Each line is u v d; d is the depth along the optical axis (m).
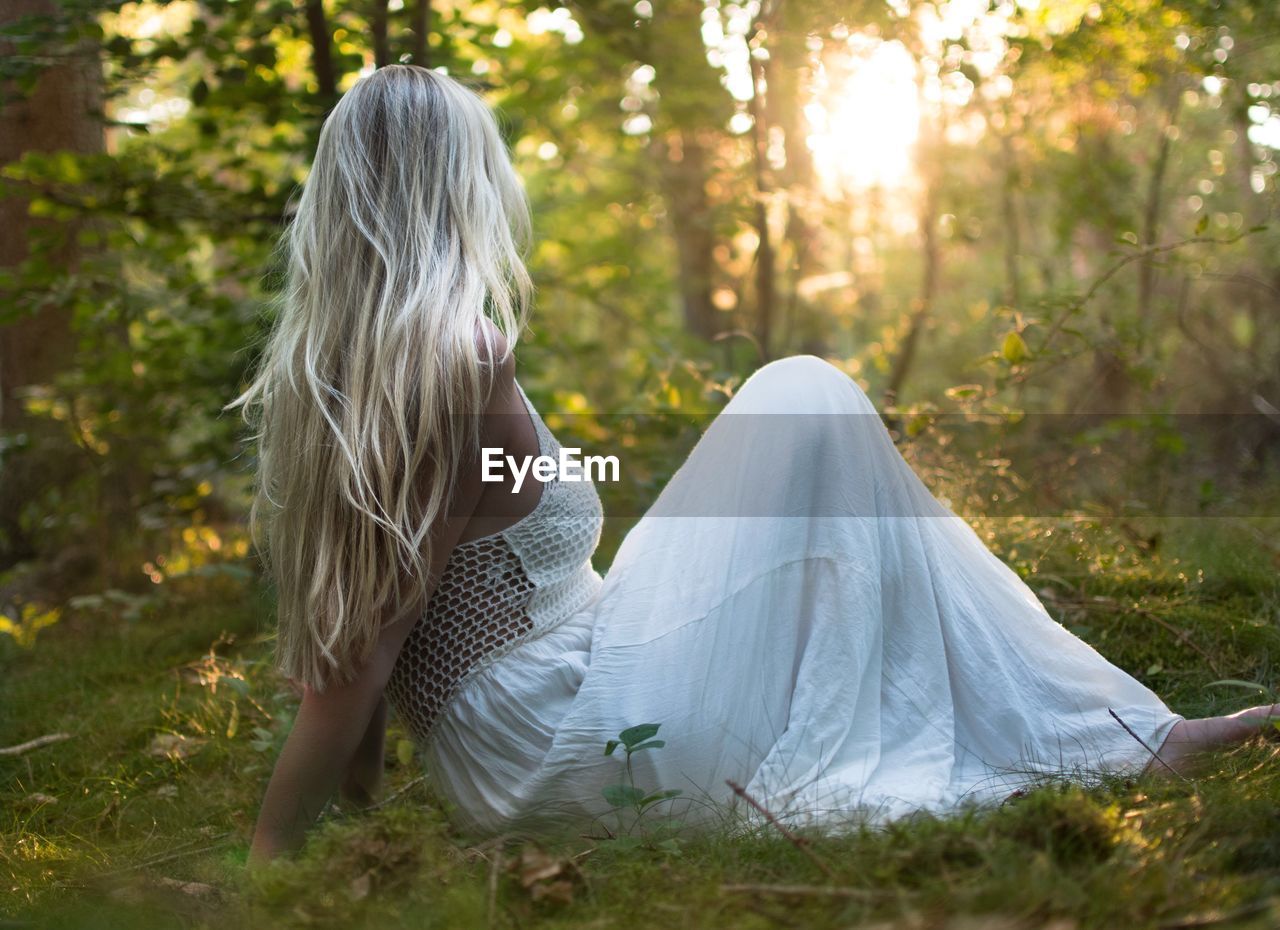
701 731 2.02
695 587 2.09
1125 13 4.75
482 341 1.99
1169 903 1.40
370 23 4.57
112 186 4.63
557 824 2.04
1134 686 2.17
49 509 5.23
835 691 2.02
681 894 1.60
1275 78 4.95
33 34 4.29
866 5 5.16
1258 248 5.54
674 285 9.59
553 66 6.32
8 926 1.69
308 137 4.67
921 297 6.89
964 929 1.33
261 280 4.75
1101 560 3.46
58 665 3.82
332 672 1.92
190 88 4.54
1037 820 1.60
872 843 1.69
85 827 2.50
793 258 6.75
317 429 1.95
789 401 2.12
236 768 2.76
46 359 5.40
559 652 2.10
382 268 1.99
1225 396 5.60
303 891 1.63
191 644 3.89
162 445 5.44
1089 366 5.59
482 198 2.07
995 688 2.11
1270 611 3.09
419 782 2.49
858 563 2.06
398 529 1.90
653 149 7.97
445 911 1.57
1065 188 6.07
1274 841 1.60
